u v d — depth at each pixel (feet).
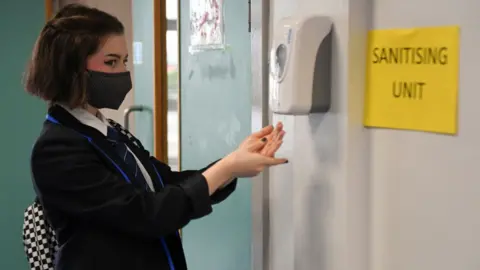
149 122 8.38
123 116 9.19
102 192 3.97
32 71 4.20
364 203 4.08
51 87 4.15
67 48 4.08
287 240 4.77
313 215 4.40
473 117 3.34
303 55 4.01
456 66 3.40
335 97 4.09
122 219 3.94
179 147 7.58
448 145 3.48
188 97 7.28
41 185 4.03
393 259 3.88
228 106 6.38
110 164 4.18
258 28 4.98
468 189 3.39
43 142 4.03
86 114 4.28
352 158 4.02
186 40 7.25
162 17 7.88
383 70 3.85
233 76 6.24
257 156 4.15
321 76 4.10
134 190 4.03
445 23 3.45
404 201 3.78
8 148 9.91
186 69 7.28
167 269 4.36
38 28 9.76
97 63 4.17
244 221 6.19
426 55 3.57
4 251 10.07
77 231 4.14
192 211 4.07
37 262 4.38
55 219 4.16
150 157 5.05
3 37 9.70
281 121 4.78
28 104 9.89
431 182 3.60
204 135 6.95
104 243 4.12
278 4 4.75
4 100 9.80
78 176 3.97
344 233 4.07
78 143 4.05
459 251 3.46
